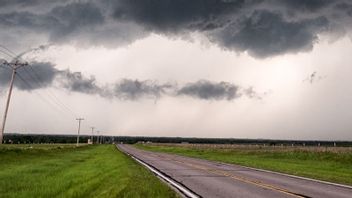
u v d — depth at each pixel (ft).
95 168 83.15
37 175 62.69
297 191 47.26
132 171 73.10
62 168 81.61
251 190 48.11
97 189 46.80
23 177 58.90
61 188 45.50
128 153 193.88
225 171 79.71
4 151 121.19
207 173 74.33
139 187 45.85
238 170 82.84
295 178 64.59
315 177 66.69
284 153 151.23
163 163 107.45
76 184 50.90
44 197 39.06
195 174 71.82
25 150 139.44
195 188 50.08
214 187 51.21
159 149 297.94
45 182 52.06
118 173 68.64
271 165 101.09
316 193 45.57
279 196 42.88
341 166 98.68
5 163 94.68
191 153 207.31
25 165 89.71
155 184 50.60
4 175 62.13
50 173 67.62
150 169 83.87
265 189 49.11
